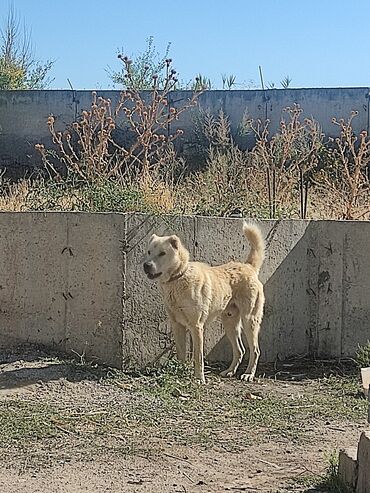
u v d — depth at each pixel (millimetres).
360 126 12008
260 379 5766
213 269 5621
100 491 3596
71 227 5629
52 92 12578
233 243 6070
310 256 6469
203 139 11703
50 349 5691
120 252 5504
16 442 4211
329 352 6430
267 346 6230
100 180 6504
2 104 12680
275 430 4586
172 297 5414
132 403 4977
